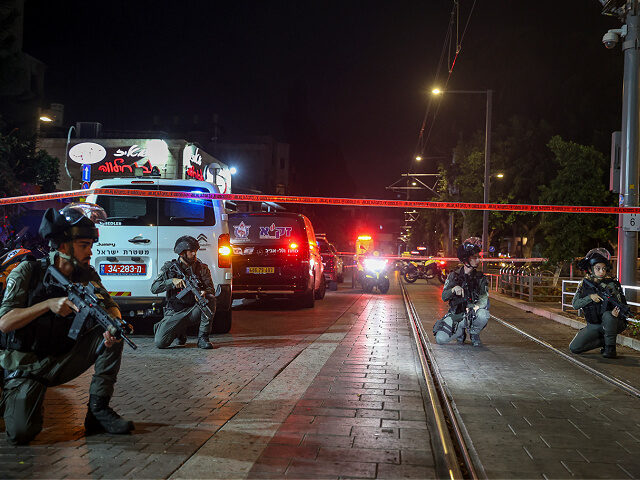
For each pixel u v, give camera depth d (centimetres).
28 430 406
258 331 1041
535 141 3831
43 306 393
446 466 372
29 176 2159
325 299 1838
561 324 1198
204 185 945
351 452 399
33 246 583
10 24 2205
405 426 459
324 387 589
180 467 369
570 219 1930
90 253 431
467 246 884
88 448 405
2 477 350
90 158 2577
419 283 3053
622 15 1199
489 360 767
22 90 2228
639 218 1138
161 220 918
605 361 767
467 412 512
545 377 664
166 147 3053
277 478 354
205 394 561
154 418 479
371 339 933
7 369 412
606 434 454
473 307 866
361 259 2239
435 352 824
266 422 467
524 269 1780
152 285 836
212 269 928
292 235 1434
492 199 3894
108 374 437
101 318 393
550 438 442
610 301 786
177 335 838
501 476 366
